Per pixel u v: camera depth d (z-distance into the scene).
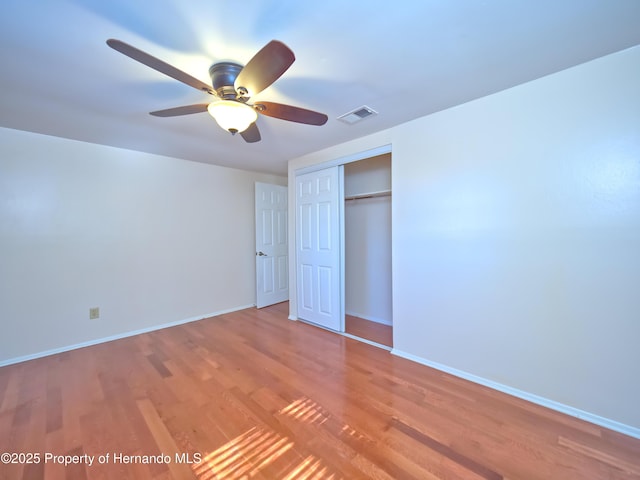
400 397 1.97
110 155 3.09
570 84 1.72
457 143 2.19
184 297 3.68
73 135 2.71
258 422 1.73
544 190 1.84
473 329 2.17
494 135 2.01
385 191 3.33
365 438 1.59
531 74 1.77
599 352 1.69
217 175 4.02
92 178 2.98
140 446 1.54
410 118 2.39
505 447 1.52
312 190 3.46
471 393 2.01
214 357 2.63
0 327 2.51
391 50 1.48
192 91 1.85
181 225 3.66
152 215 3.41
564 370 1.80
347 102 2.07
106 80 1.71
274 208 4.55
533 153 1.87
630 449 1.50
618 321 1.63
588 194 1.70
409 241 2.52
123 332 3.18
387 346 2.85
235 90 1.51
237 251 4.26
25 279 2.63
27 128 2.53
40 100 1.97
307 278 3.60
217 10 1.18
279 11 1.19
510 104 1.94
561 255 1.79
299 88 1.86
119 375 2.30
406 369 2.37
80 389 2.10
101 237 3.04
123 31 1.30
